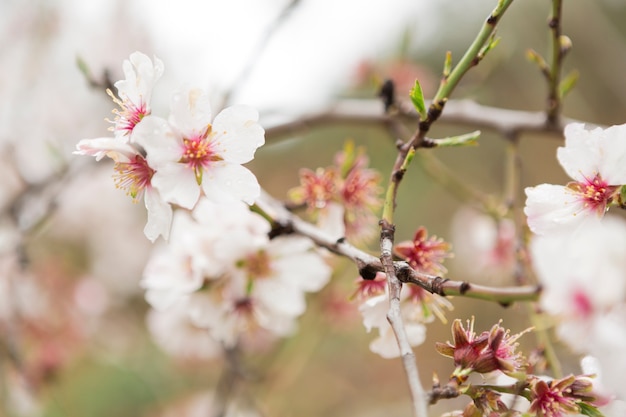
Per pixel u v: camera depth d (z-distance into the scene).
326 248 0.55
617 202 0.51
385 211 0.51
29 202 0.81
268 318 0.59
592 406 0.50
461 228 0.88
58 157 0.72
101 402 1.02
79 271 1.10
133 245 1.21
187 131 0.52
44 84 1.10
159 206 0.52
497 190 1.44
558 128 0.66
